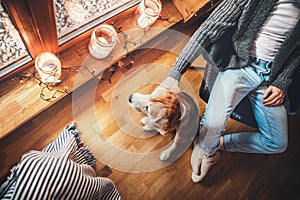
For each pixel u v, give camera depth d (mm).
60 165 804
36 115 1324
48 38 1096
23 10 858
